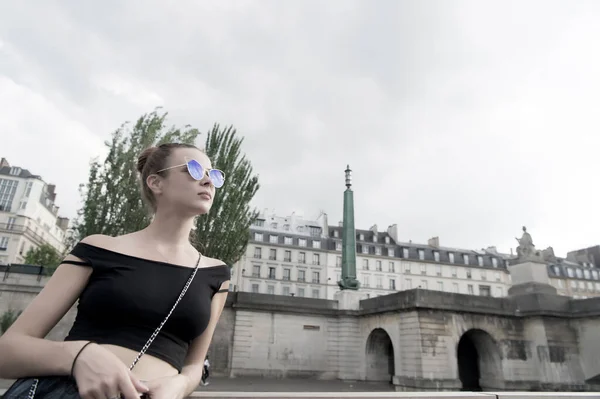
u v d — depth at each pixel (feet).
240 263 202.90
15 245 177.17
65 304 5.10
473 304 74.49
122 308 5.15
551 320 74.02
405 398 9.36
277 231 219.61
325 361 84.38
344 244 94.53
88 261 5.34
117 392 4.15
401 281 222.89
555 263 239.09
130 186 69.87
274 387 65.21
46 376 4.51
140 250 5.92
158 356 5.26
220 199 84.33
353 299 88.74
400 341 73.41
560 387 69.31
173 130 81.35
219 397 8.42
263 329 82.74
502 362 73.31
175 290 5.68
